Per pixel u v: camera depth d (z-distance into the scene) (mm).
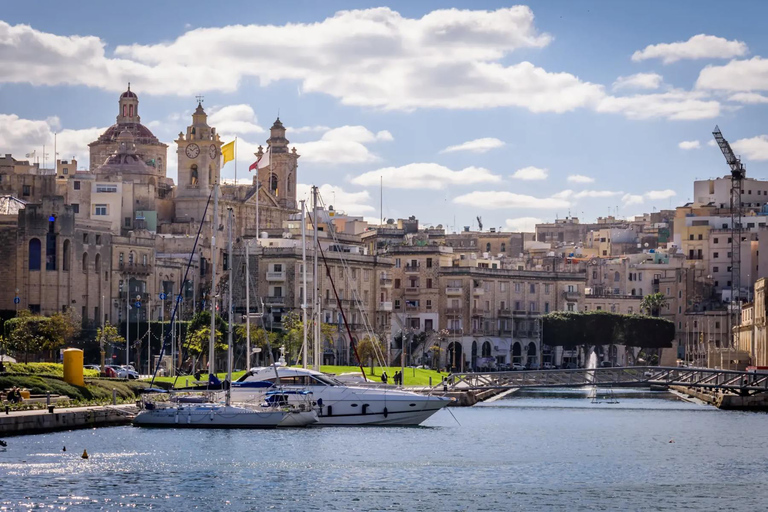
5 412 135875
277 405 150125
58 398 148750
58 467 119000
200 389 153750
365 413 155625
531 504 109375
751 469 128250
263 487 114000
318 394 154875
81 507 104688
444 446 141500
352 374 173625
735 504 110125
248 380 155375
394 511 106125
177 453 128750
